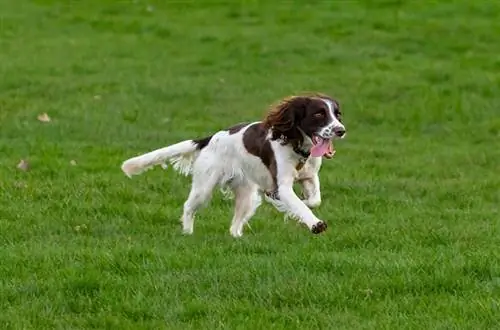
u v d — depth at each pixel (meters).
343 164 17.75
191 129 20.86
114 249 10.94
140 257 10.67
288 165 11.30
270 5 34.34
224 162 11.97
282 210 11.38
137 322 8.73
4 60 27.27
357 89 24.69
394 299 9.31
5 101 22.84
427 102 23.50
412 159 18.45
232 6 34.31
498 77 25.56
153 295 9.41
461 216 13.62
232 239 11.79
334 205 14.34
